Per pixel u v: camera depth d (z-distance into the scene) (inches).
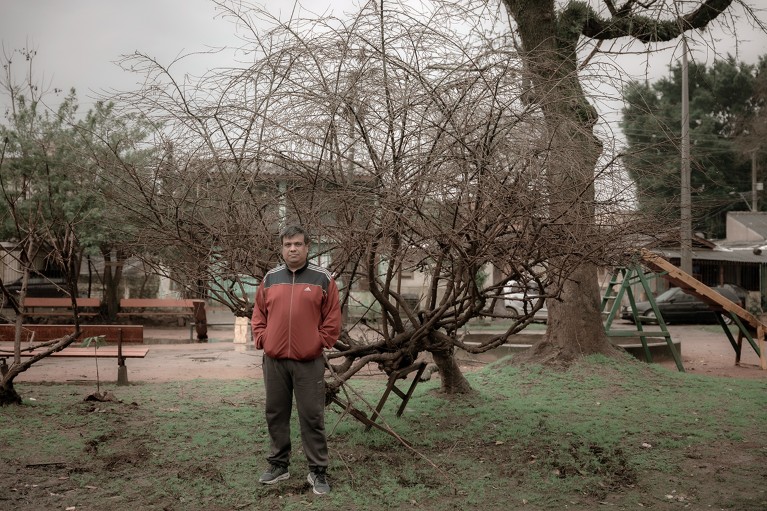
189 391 356.2
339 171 218.1
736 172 1697.8
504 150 201.0
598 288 445.4
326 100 202.4
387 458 231.5
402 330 252.8
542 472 220.4
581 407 326.3
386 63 208.4
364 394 346.6
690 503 195.2
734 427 286.0
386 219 202.4
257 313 206.7
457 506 189.8
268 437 251.4
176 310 922.1
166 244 236.4
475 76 200.1
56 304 807.7
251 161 218.5
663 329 496.1
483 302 238.2
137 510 183.0
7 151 633.6
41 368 467.2
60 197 608.7
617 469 225.1
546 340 442.3
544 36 401.1
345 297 248.5
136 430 259.1
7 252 301.3
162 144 219.5
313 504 188.1
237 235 223.9
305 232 203.2
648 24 372.5
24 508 181.8
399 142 207.3
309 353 198.7
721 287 1138.0
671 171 224.5
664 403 338.0
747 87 1581.0
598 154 212.7
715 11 403.9
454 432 266.8
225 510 184.5
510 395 356.2
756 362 579.2
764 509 189.9
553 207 204.8
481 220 207.3
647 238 232.1
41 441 239.5
